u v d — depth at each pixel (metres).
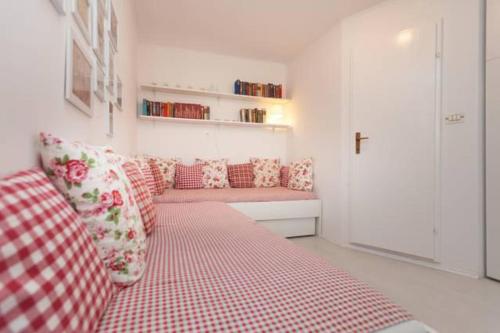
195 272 0.74
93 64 1.15
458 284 1.80
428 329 0.56
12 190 0.42
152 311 0.54
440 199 2.06
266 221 2.86
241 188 3.34
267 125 3.71
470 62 1.92
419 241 2.16
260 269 0.76
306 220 3.02
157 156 3.34
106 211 0.65
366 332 0.51
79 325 0.40
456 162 1.98
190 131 3.52
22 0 0.59
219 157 3.65
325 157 2.95
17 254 0.34
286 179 3.50
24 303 0.32
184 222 1.38
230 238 1.08
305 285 0.66
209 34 3.04
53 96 0.77
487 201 1.85
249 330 0.49
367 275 1.96
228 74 3.64
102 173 0.69
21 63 0.59
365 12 2.50
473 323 1.35
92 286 0.49
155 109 3.21
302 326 0.51
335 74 2.79
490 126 1.83
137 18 2.72
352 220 2.60
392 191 2.32
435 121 2.08
